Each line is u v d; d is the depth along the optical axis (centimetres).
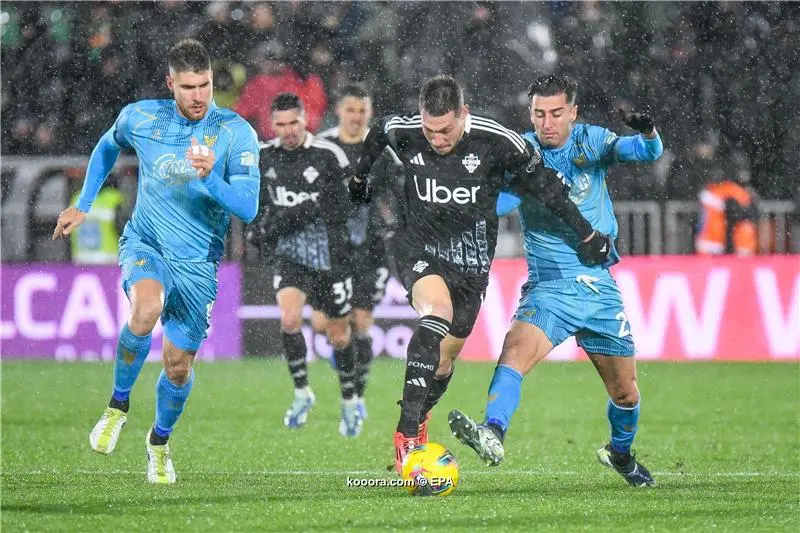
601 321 1955
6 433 2977
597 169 1980
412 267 1953
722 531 1591
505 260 4703
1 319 4859
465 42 5497
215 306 4825
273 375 4344
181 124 2003
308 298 3041
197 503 1805
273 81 5481
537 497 1902
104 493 1927
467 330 2016
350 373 2961
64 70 5534
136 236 2027
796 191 5316
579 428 3119
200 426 3139
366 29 5512
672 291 4688
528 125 5506
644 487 2062
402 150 1947
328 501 1833
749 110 5362
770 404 3603
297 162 3038
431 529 1582
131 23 5531
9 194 5012
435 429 3155
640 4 5431
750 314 4666
